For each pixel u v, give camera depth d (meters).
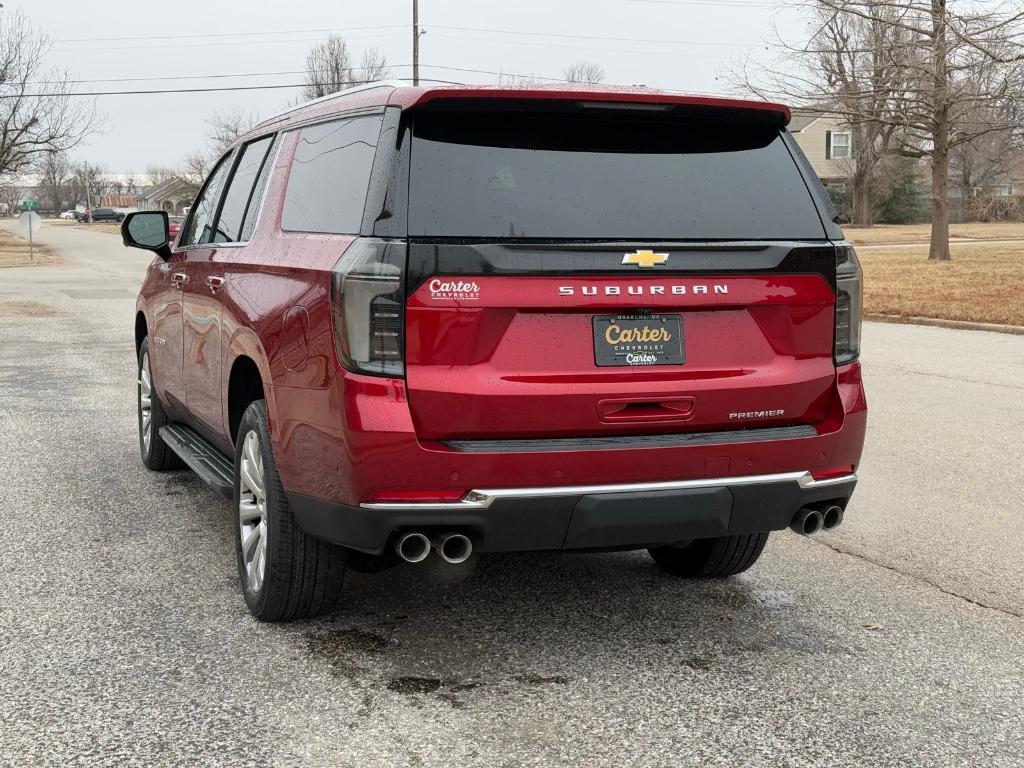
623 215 3.52
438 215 3.36
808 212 3.81
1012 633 4.16
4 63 47.03
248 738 3.18
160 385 6.11
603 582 4.70
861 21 27.86
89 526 5.41
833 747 3.19
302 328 3.61
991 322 15.54
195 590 4.48
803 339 3.75
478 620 4.19
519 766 3.04
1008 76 25.17
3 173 49.38
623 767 3.04
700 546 4.59
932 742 3.24
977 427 8.29
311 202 4.00
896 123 29.50
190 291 5.25
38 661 3.73
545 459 3.38
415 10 49.03
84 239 64.62
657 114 3.64
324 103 4.34
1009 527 5.63
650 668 3.75
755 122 3.82
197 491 6.14
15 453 7.13
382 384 3.32
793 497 3.71
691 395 3.56
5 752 3.07
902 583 4.75
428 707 3.41
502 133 3.54
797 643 4.02
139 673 3.64
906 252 35.81
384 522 3.37
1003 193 76.75
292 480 3.70
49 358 12.24
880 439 7.84
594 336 3.47
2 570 4.72
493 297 3.35
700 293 3.56
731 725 3.32
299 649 3.87
